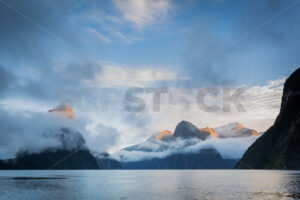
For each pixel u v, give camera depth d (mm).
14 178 139125
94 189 79188
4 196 62438
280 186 79062
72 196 62969
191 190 75188
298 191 66625
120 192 70812
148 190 76312
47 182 107938
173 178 148750
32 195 64188
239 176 149375
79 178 143500
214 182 107625
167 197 60906
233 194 63875
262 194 62156
